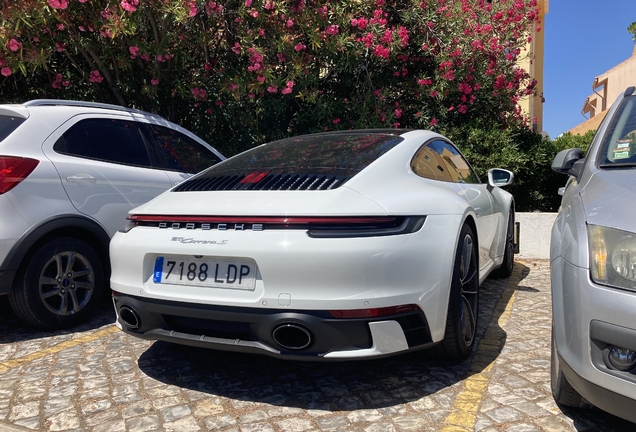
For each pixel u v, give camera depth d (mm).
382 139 3328
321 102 7477
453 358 3008
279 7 5938
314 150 3244
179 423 2410
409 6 7824
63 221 3738
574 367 2029
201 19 6137
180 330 2650
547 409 2455
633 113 2939
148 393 2744
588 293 1990
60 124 3945
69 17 5605
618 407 1896
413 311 2457
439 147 3725
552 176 8180
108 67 6703
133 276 2727
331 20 6723
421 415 2426
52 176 3723
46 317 3695
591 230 2111
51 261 3715
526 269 6031
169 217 2701
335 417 2432
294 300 2314
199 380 2904
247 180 2838
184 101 7199
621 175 2430
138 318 2709
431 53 7816
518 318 3957
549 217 6691
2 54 5367
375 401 2588
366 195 2531
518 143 7887
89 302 3961
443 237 2672
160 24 6016
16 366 3156
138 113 4641
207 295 2486
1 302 4660
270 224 2420
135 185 4281
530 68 14836
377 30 6914
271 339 2377
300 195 2525
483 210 3969
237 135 7418
